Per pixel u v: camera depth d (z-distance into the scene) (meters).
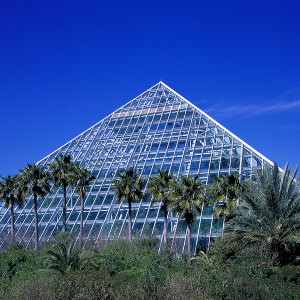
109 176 81.62
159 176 60.56
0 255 55.91
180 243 61.12
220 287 28.33
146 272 32.78
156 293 27.81
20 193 72.25
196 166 75.62
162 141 85.31
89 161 87.25
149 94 103.62
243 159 73.19
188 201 55.19
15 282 37.72
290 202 35.22
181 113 91.56
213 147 78.31
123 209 72.88
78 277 32.03
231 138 78.88
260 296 27.39
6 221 79.88
